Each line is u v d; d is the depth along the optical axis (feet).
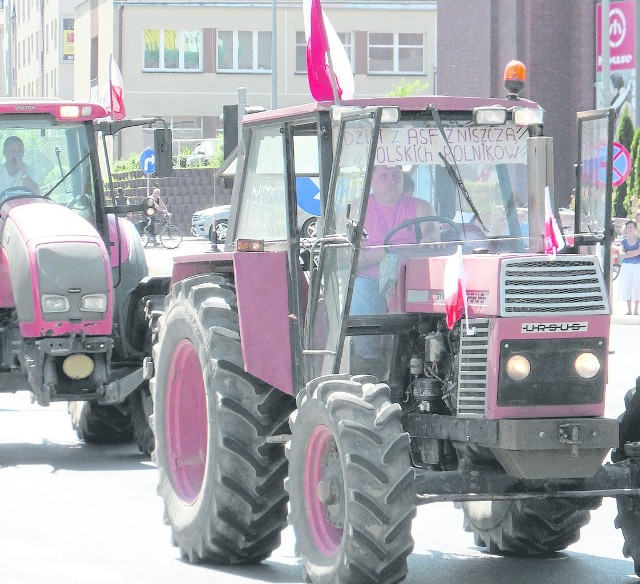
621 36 391.45
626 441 70.13
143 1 573.74
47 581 72.02
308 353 71.97
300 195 74.54
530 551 76.18
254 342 73.36
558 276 65.26
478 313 65.57
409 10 586.86
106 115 117.19
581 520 74.49
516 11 424.46
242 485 73.36
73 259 108.47
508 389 64.75
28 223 110.22
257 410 73.82
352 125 68.08
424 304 68.54
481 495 65.41
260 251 75.05
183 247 381.40
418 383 68.74
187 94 579.48
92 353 109.50
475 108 71.05
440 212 71.36
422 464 69.67
